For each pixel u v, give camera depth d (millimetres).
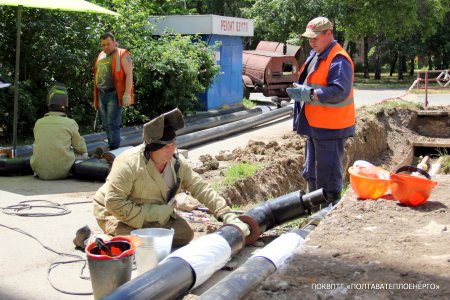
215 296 3900
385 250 4191
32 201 7305
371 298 3365
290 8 34812
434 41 43688
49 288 4676
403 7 34156
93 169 8383
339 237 4543
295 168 11078
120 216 5199
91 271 4246
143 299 3873
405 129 17844
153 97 15312
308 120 6977
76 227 6258
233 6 40688
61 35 13055
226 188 8391
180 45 15883
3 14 12438
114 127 10078
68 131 8664
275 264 4520
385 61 48969
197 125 14719
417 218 5008
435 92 27031
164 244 4727
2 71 11891
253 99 24453
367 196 5684
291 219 6051
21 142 12094
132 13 15555
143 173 5203
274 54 23375
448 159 15852
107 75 9812
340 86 6625
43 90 13102
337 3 34188
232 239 5012
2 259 5285
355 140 13984
